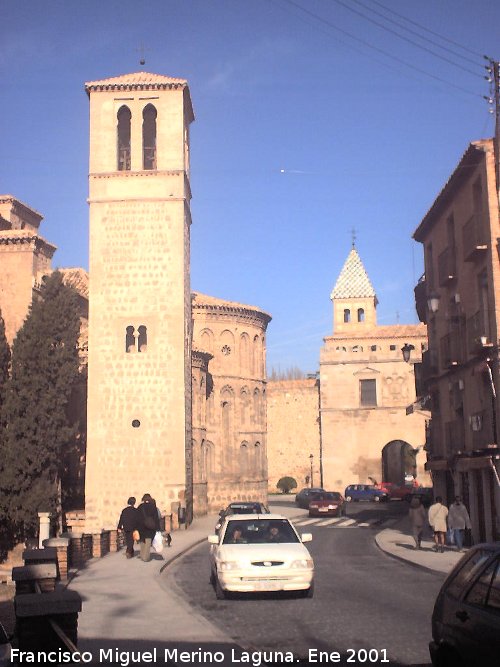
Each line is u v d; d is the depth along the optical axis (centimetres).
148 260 4162
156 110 4278
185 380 4141
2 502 3628
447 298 3384
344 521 4625
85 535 2462
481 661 734
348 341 6831
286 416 7938
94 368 4075
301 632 1298
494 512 2778
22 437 3731
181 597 1761
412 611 1499
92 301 4134
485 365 2747
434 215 3522
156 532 2658
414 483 6544
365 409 6712
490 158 2723
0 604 2298
